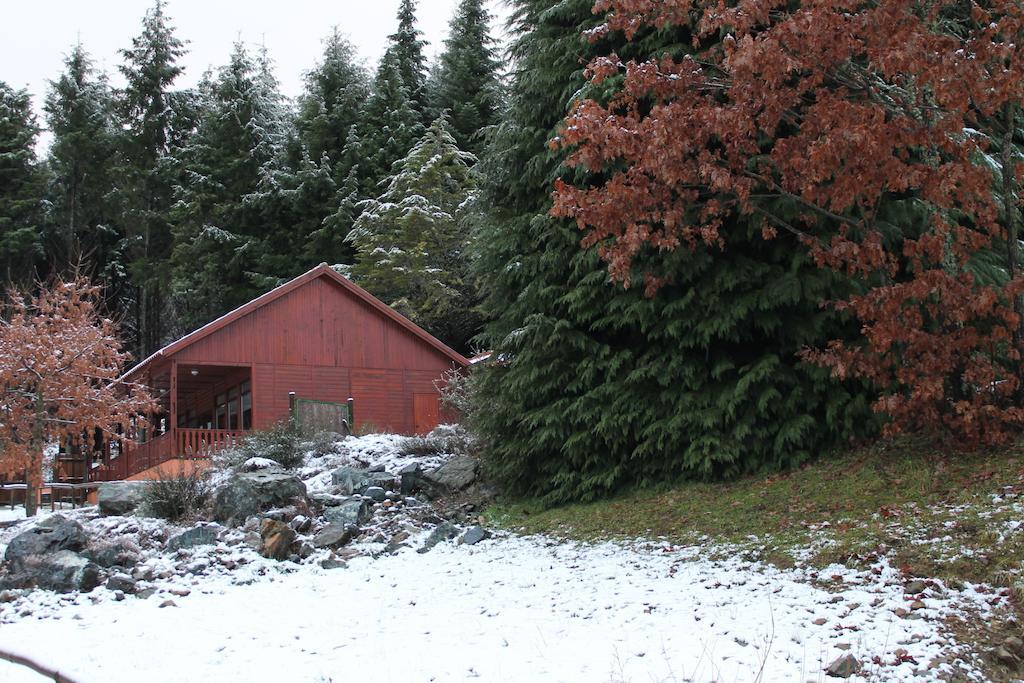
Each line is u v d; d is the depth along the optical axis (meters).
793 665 5.67
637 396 11.95
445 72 48.09
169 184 49.78
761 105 9.60
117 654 6.96
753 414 11.16
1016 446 9.27
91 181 51.75
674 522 10.06
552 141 9.89
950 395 9.97
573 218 12.69
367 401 27.39
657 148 9.28
